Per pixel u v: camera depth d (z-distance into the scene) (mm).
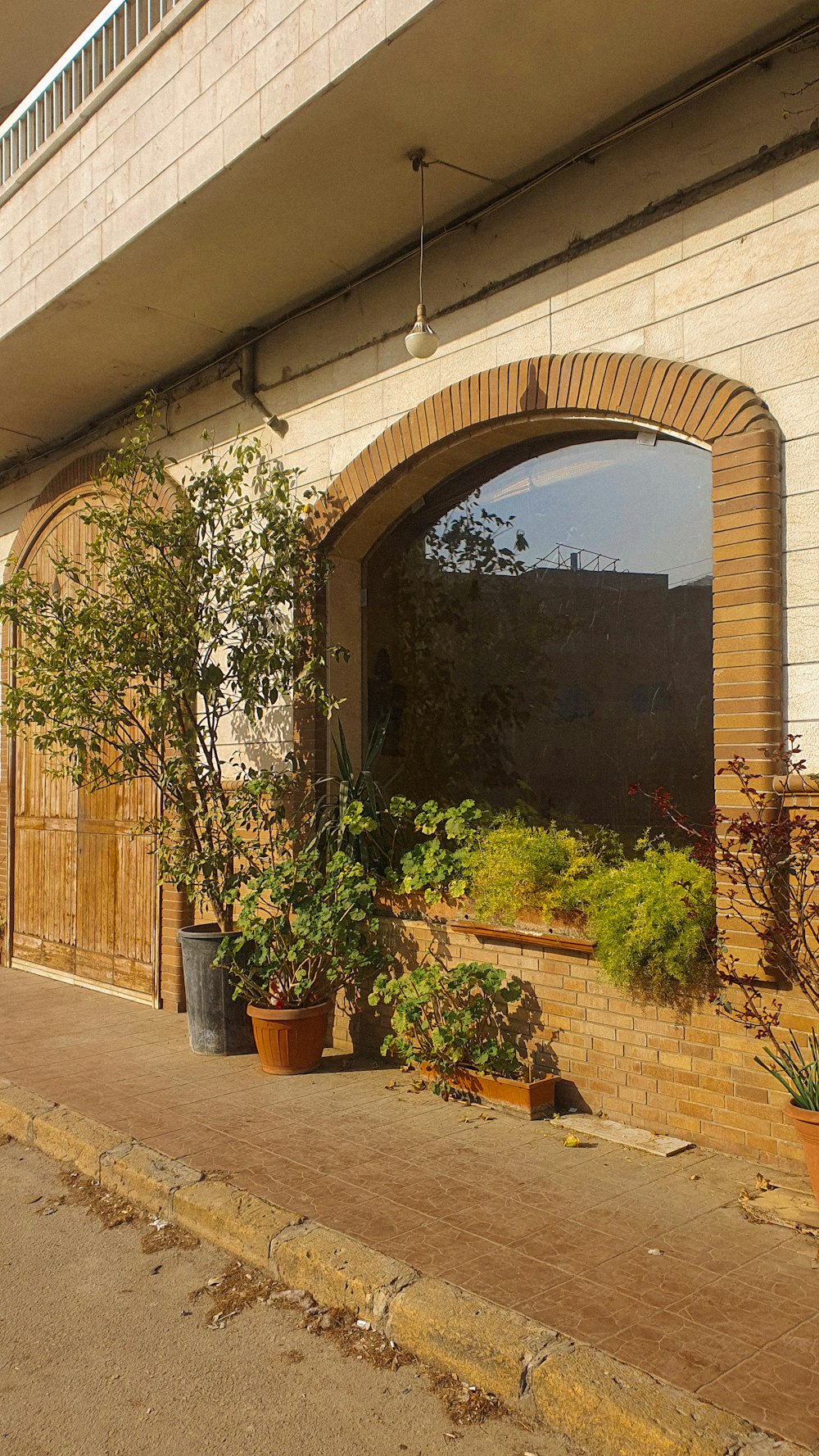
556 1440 3148
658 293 5586
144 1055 7168
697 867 5262
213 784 7504
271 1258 4191
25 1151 5754
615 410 5668
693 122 5441
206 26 6262
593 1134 5340
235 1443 3166
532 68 5242
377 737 7344
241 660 7348
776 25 4977
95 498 9969
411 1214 4414
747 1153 4965
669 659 5953
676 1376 3201
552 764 6578
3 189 8242
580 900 5672
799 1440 2895
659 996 5309
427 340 6219
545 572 6652
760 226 5160
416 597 7516
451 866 6375
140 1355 3654
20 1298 4086
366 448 7207
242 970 7105
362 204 6469
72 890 10008
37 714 7430
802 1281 3820
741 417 5066
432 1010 6293
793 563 4969
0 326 8312
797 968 4504
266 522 8039
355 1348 3666
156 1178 4875
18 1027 8078
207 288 7531
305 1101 6016
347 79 5324
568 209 6031
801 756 4883
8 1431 3240
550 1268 3918
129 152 6887
